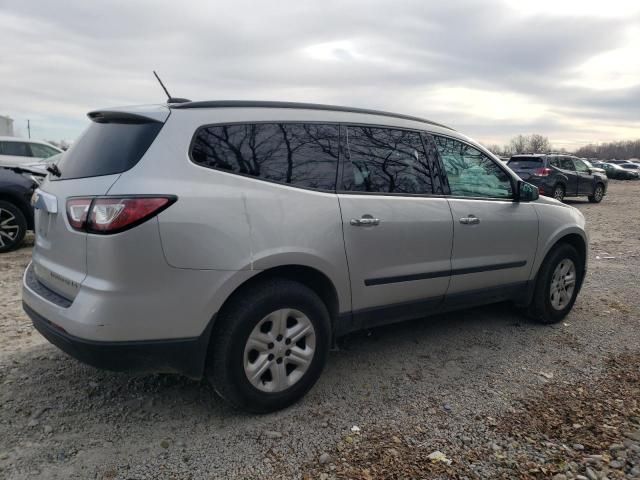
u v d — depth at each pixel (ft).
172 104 9.65
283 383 10.03
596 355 13.42
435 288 12.59
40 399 10.39
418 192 12.36
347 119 11.44
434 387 11.38
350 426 9.71
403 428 9.67
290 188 10.08
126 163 8.80
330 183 10.75
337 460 8.64
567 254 15.80
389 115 12.37
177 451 8.81
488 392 11.19
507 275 14.39
